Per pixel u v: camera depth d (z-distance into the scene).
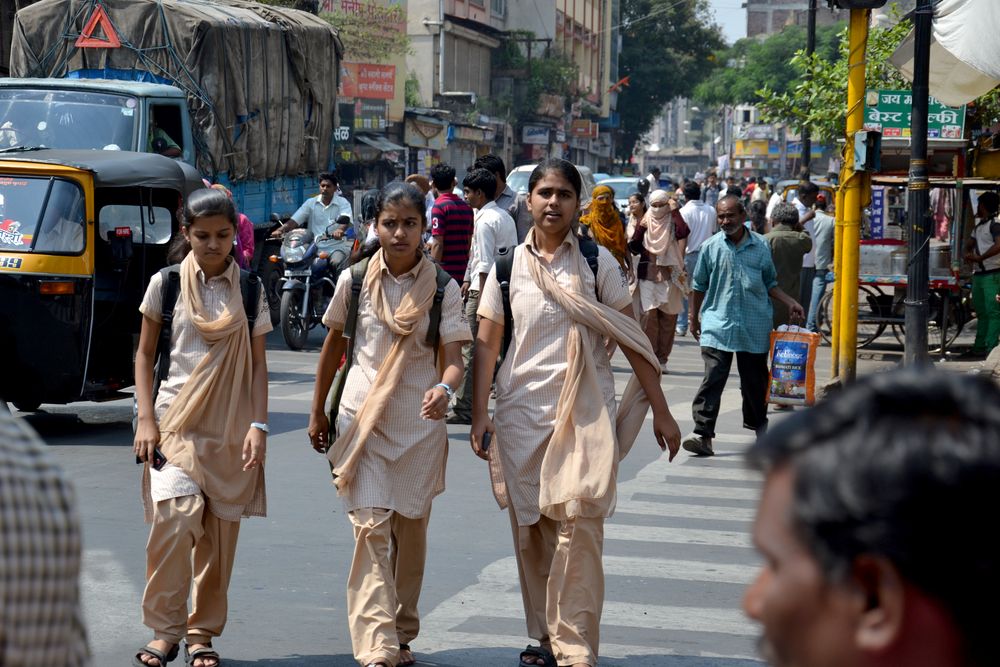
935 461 0.99
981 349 17.12
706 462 9.92
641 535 7.62
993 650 1.00
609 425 4.96
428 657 5.43
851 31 12.47
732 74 81.50
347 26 40.19
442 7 50.16
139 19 16.52
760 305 9.92
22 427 1.49
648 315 14.77
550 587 4.96
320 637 5.65
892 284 17.44
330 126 21.11
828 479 1.03
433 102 50.44
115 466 9.20
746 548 7.35
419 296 5.14
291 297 16.02
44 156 10.58
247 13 18.33
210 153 16.50
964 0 12.16
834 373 12.91
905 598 1.01
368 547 4.96
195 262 5.20
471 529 7.65
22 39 16.75
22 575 1.39
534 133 58.06
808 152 28.05
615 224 13.22
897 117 18.56
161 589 4.99
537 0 63.50
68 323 9.97
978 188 17.14
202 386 5.08
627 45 87.69
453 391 5.18
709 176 49.28
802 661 1.08
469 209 12.01
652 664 5.36
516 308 5.14
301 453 9.80
